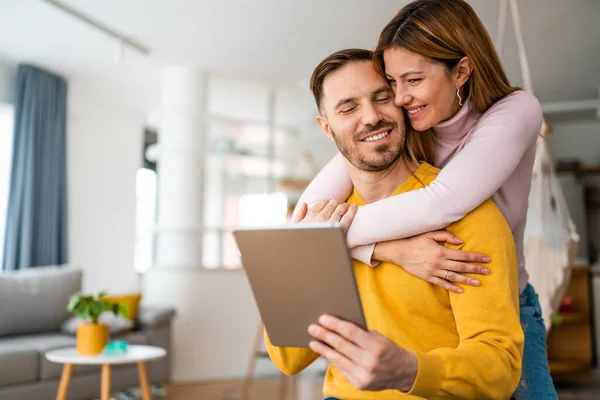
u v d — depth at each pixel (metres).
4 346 3.66
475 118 1.32
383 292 1.17
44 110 5.42
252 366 4.48
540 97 6.23
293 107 6.59
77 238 5.90
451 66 1.21
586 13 4.29
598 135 7.04
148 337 4.46
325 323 0.90
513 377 0.99
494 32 4.61
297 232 0.87
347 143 1.19
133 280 6.49
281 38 4.79
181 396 4.38
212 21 4.48
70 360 3.06
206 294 5.11
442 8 1.20
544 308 2.74
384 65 1.19
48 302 4.31
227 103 6.44
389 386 0.89
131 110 6.55
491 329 1.01
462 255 1.07
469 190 1.12
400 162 1.27
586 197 7.04
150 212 6.89
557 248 2.84
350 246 1.19
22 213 5.18
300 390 4.65
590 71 5.44
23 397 3.53
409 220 1.12
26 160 5.23
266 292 0.95
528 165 1.34
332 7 4.25
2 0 4.15
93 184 6.09
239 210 7.55
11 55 5.16
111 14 4.38
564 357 5.66
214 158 5.60
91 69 5.49
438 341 1.12
